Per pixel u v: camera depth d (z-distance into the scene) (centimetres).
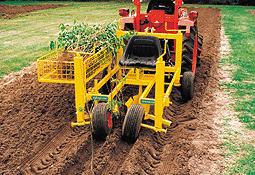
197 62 1066
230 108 779
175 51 805
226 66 1096
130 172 548
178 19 862
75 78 641
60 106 795
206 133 668
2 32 1730
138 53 724
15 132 671
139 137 651
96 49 741
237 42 1463
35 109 775
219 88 902
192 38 870
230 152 602
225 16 2344
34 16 2377
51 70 687
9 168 566
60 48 736
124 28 870
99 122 623
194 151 605
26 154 605
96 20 2162
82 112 651
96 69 715
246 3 3181
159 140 660
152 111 759
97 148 622
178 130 689
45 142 644
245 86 910
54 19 2220
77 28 775
